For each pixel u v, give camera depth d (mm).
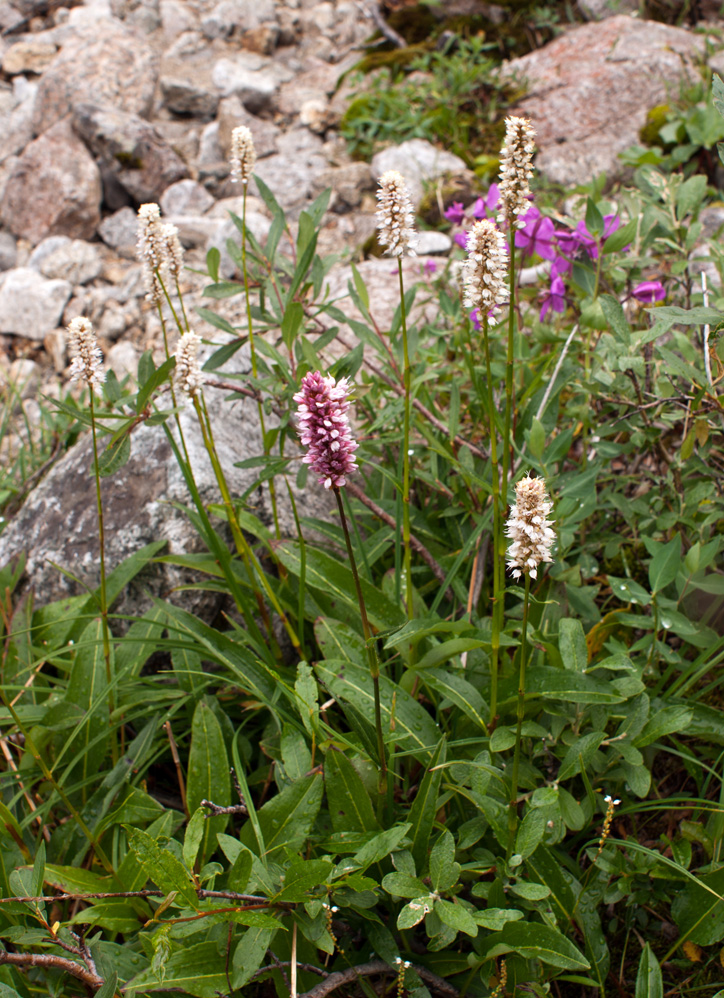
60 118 1637
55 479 837
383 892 558
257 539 753
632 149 1141
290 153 1596
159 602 669
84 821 621
